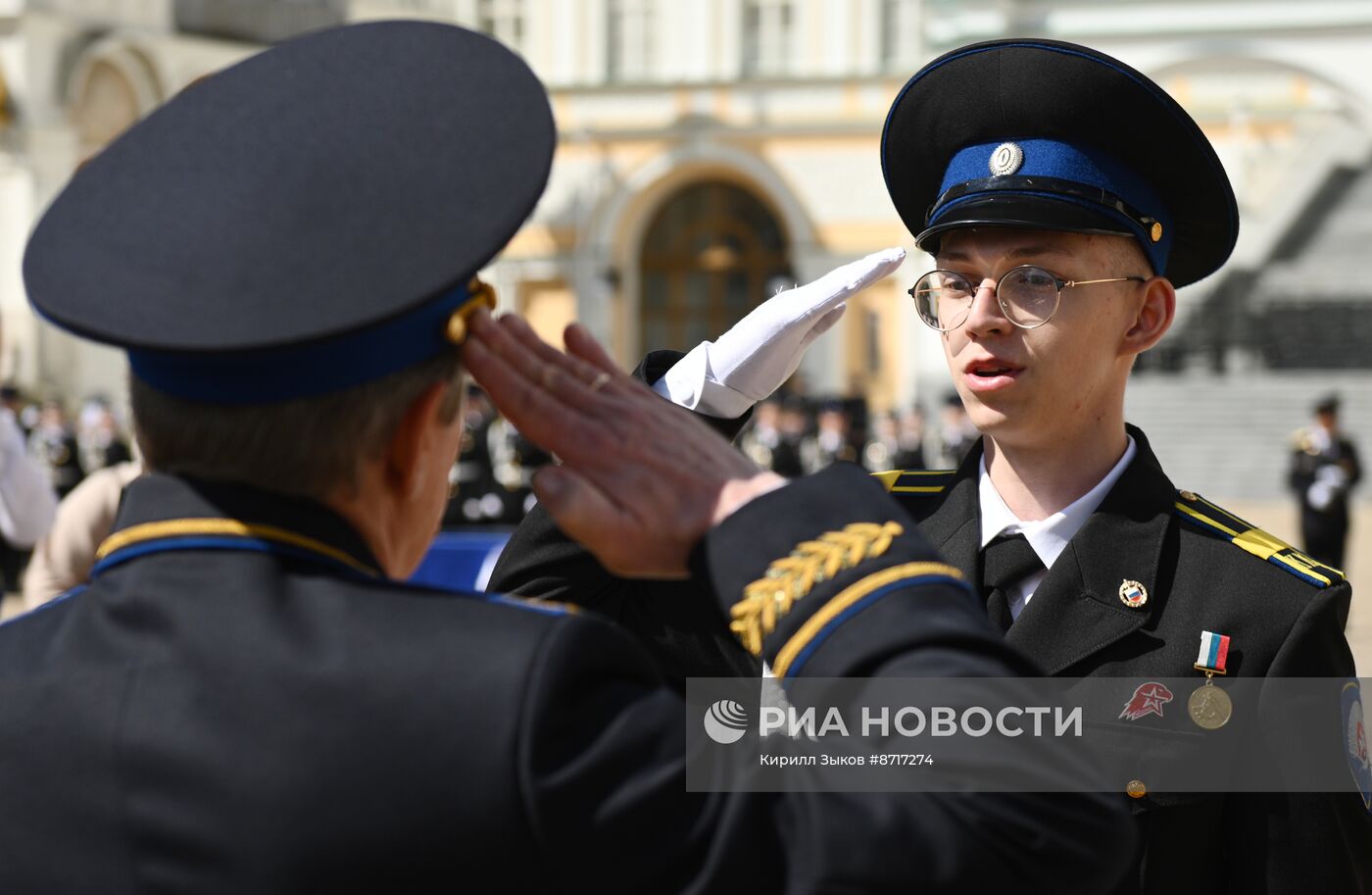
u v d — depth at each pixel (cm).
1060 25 8275
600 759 467
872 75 9025
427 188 496
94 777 482
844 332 8862
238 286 482
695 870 467
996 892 461
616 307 9525
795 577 504
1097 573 736
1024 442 755
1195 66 8388
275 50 552
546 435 539
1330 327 8512
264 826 464
